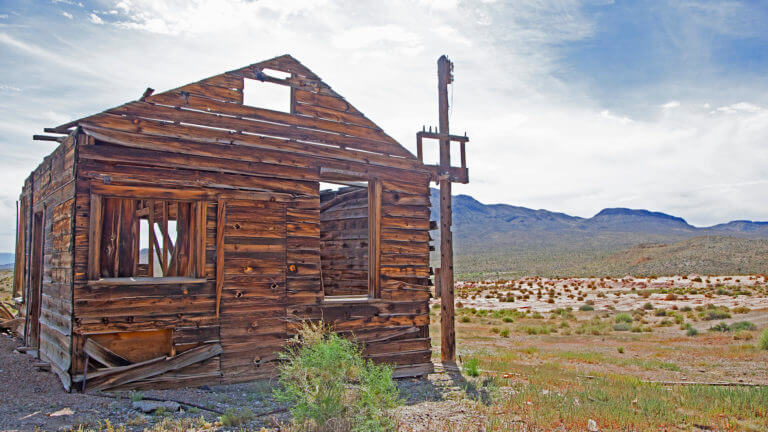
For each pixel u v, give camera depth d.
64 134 8.67
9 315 14.53
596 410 7.51
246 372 8.70
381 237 10.48
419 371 10.65
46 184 10.17
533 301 41.25
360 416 5.82
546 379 10.32
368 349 10.06
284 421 6.57
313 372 6.34
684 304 34.09
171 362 8.09
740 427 6.87
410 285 10.78
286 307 9.23
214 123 8.82
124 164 7.96
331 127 10.12
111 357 7.74
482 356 14.49
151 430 5.96
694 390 9.07
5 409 6.65
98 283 7.59
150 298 8.00
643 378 11.16
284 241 9.31
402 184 10.93
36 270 11.35
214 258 8.62
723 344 17.36
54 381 8.12
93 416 6.42
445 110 12.60
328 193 14.18
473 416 7.33
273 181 9.30
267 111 9.40
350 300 9.95
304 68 9.98
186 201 8.44
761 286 42.19
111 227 8.00
